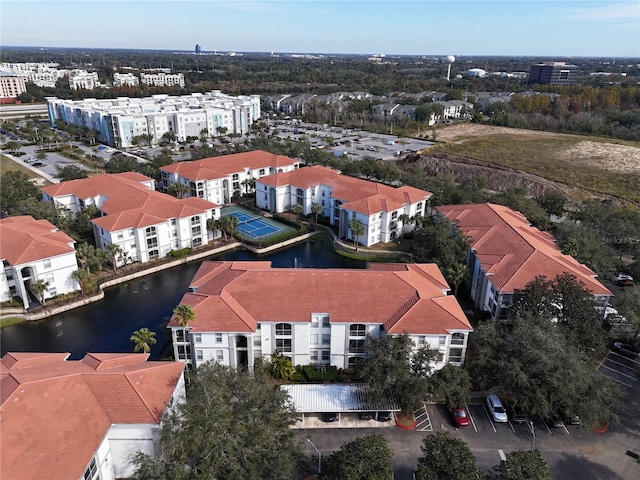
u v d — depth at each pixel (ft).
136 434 144.87
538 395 164.45
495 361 179.83
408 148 641.81
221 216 372.79
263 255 323.98
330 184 371.15
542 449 163.43
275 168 443.32
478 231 277.64
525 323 185.68
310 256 322.96
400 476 151.33
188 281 286.66
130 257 296.51
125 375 152.35
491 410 177.68
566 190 464.65
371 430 171.53
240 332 183.52
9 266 247.50
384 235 339.16
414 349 183.01
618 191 457.68
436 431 171.12
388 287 202.90
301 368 198.49
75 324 241.35
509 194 360.48
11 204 343.05
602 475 153.17
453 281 245.65
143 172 441.68
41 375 148.56
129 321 244.63
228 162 428.56
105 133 637.71
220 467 133.80
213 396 141.90
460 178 521.65
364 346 186.39
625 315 210.38
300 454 144.15
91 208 331.16
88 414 141.28
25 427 130.72
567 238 279.08
